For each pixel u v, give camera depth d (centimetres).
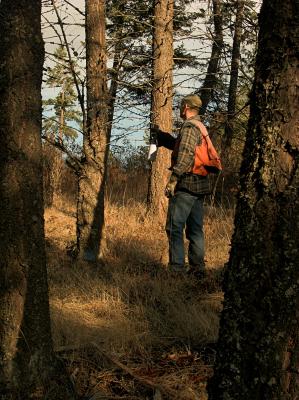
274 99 237
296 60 232
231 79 902
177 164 608
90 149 739
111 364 389
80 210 739
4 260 322
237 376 240
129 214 1081
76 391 348
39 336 327
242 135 691
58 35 572
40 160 332
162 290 559
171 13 1002
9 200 321
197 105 627
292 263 231
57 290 570
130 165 1462
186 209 621
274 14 237
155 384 354
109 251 768
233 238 248
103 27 743
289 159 234
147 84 1035
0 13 328
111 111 855
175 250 624
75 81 635
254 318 237
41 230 332
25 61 324
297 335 231
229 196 1141
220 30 684
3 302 321
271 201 236
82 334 438
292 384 231
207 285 571
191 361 391
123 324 465
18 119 322
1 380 317
